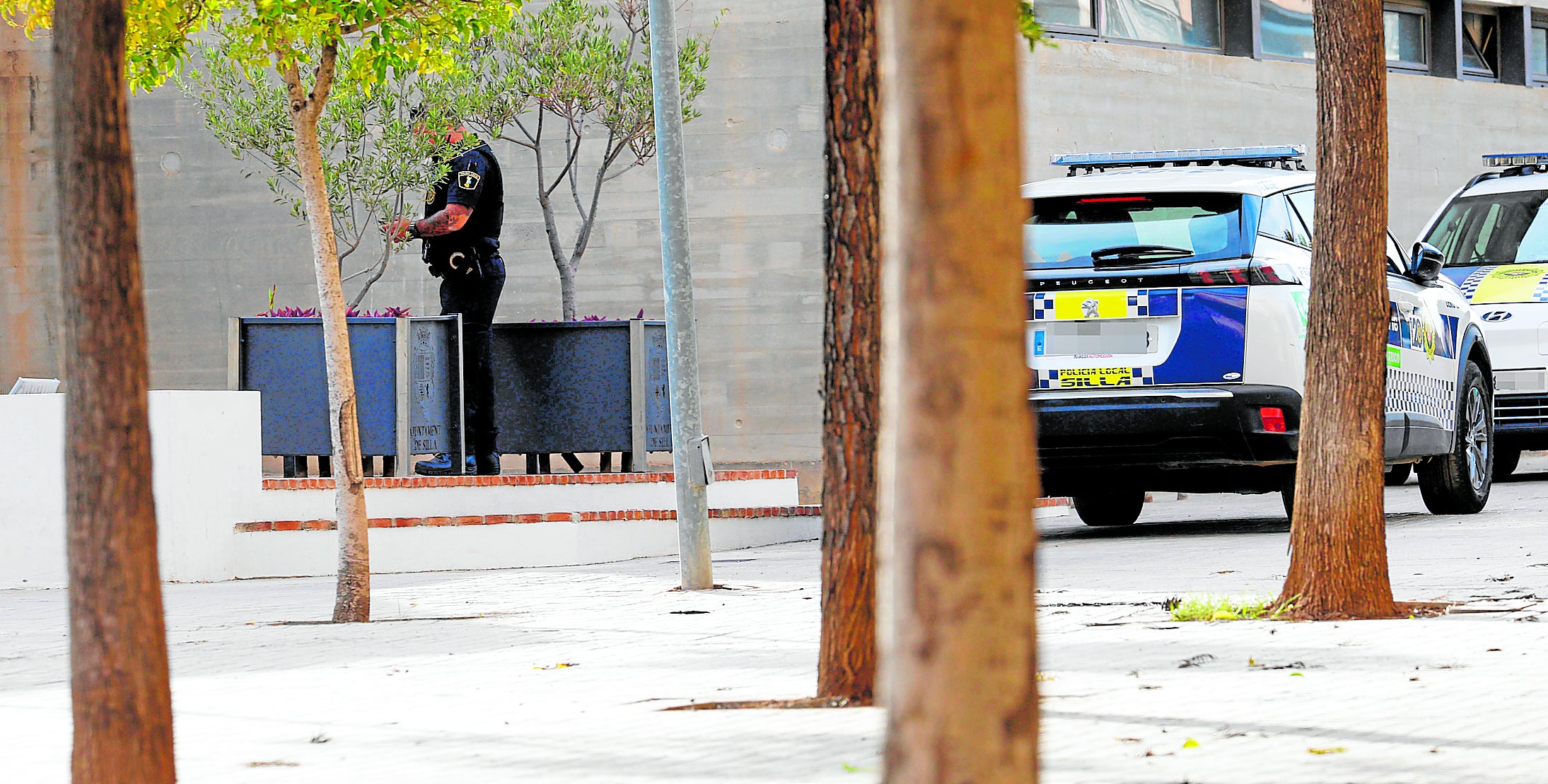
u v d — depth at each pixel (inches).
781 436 3083.2
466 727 808.9
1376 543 1117.1
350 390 1374.3
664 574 1785.2
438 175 2231.8
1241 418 1660.9
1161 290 1690.5
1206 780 622.8
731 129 3090.6
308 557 1968.5
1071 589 1358.3
